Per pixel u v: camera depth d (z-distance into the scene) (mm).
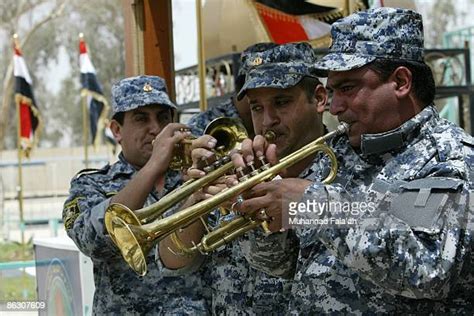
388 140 6875
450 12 31688
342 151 7461
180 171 9820
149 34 12898
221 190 7598
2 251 43031
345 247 6492
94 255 9867
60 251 14914
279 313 8453
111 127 11109
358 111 6918
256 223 7328
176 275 9391
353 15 7012
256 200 7008
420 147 6828
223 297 8891
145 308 10070
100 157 57406
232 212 7891
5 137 74562
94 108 42938
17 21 80125
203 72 16516
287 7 15641
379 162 7020
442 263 6215
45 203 56938
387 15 6898
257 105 8852
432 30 33219
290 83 8578
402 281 6281
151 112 10688
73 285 14320
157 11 12922
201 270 10133
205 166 7973
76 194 10445
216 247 7535
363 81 6875
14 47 39625
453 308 6609
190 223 7617
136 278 10102
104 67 85438
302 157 7297
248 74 8867
